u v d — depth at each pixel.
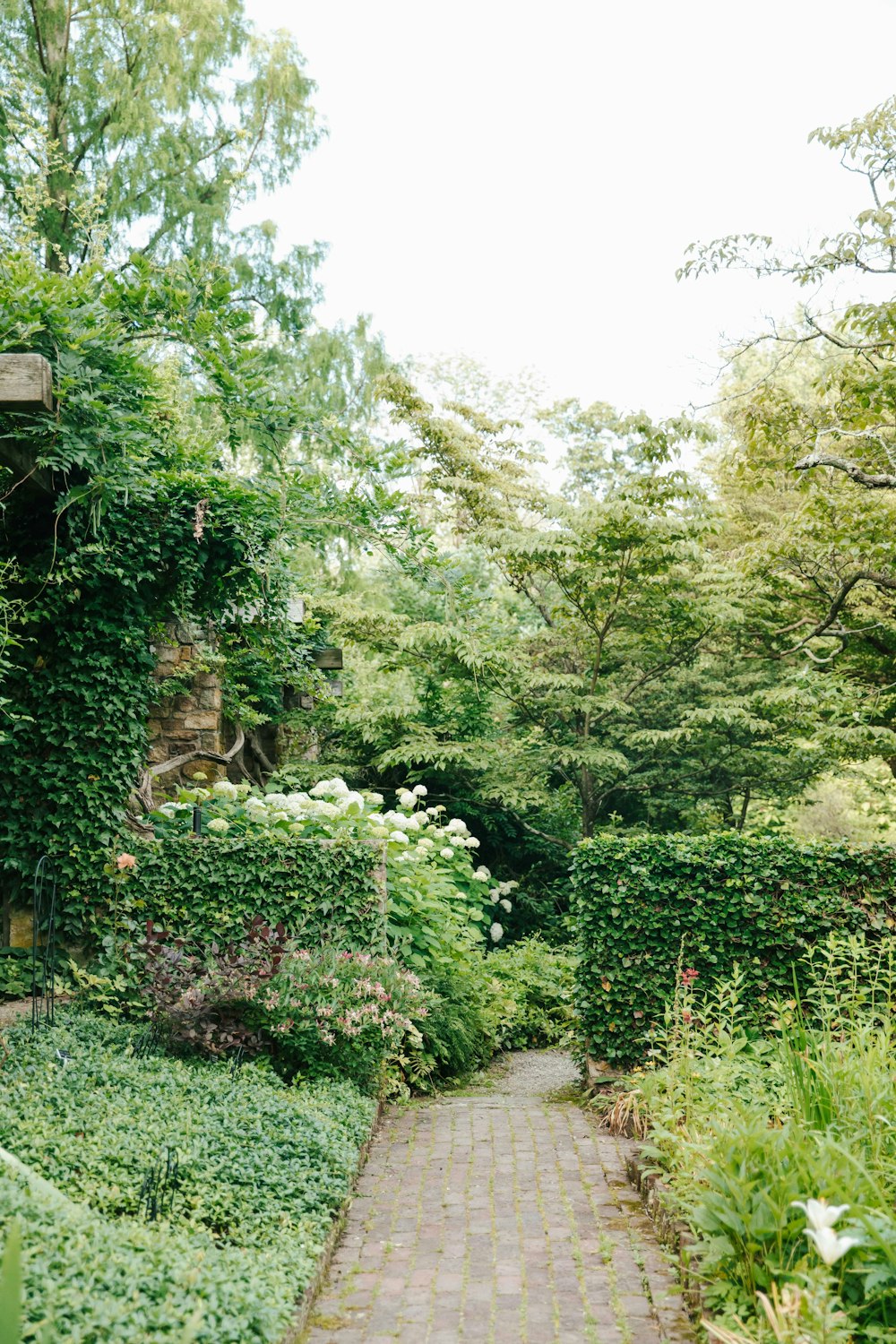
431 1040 7.80
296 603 10.20
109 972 6.93
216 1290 3.05
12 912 7.28
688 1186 4.06
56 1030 5.85
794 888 7.20
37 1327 2.44
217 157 16.16
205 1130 4.59
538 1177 5.28
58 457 6.26
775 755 15.42
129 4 15.05
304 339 16.48
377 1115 6.38
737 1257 3.47
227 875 7.26
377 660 18.31
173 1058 5.82
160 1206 3.80
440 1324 3.56
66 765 7.28
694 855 7.30
